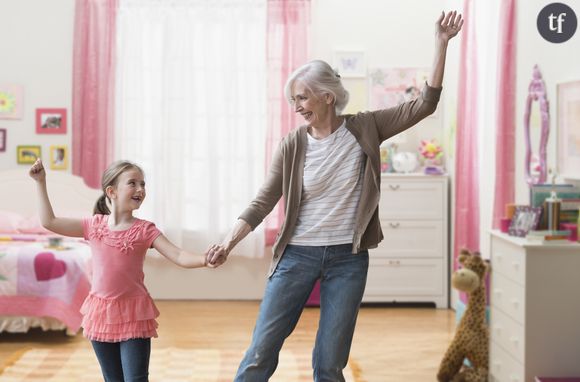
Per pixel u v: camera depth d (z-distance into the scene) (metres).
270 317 2.66
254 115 6.50
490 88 5.09
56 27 6.55
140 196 2.87
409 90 6.56
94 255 2.85
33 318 4.95
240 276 6.61
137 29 6.47
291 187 2.69
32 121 6.58
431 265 6.23
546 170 4.11
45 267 4.96
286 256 2.70
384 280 6.23
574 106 3.78
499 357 3.71
